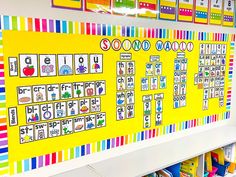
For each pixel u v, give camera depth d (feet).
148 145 6.44
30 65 4.56
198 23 6.89
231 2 7.64
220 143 6.73
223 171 7.21
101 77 5.40
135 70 5.87
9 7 4.25
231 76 8.10
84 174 5.13
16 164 4.66
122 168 5.37
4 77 4.34
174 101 6.73
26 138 4.70
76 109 5.18
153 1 5.93
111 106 5.64
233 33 7.88
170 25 6.31
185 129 7.16
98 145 5.61
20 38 4.40
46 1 4.58
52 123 4.94
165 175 5.84
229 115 8.33
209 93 7.55
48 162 5.01
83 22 5.03
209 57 7.34
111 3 5.32
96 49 5.25
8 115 4.47
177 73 6.65
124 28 5.57
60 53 4.84
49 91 4.81
